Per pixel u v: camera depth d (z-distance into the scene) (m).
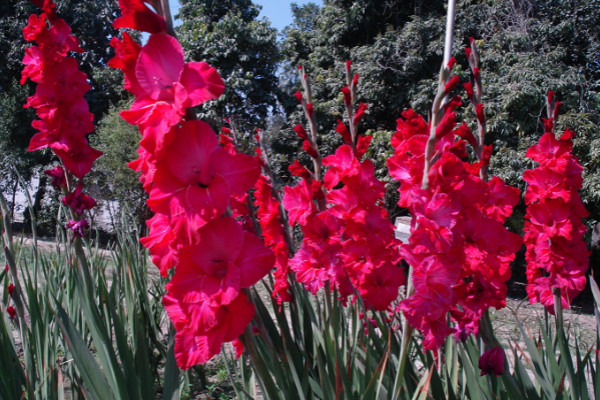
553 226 2.45
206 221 1.18
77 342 1.73
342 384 1.62
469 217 1.65
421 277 1.51
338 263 2.07
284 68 13.61
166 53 1.20
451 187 1.51
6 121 13.85
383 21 12.46
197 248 1.24
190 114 1.24
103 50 16.02
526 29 10.44
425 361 2.15
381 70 11.01
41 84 2.36
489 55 10.30
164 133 1.14
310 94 2.12
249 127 12.20
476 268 1.72
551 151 2.59
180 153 1.21
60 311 1.75
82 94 2.39
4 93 14.42
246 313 1.28
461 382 2.22
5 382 2.07
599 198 8.97
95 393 1.70
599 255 9.65
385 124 12.06
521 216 9.41
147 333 3.23
